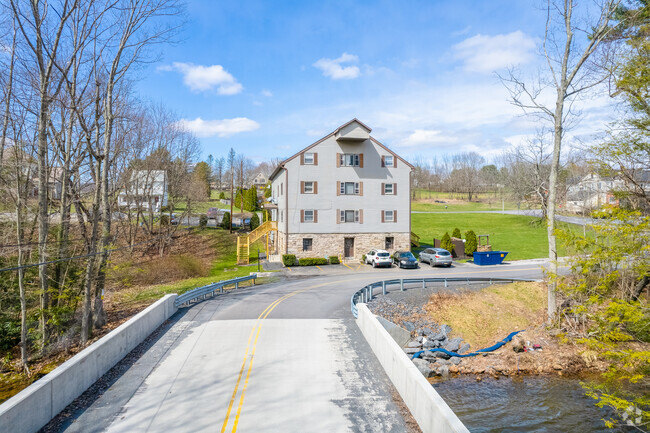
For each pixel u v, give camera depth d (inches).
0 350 730.2
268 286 1024.2
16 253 832.3
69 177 775.7
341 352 500.1
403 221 1541.6
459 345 716.7
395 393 386.3
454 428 245.0
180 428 321.1
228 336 563.8
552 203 776.9
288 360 472.7
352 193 1503.4
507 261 1469.0
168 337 561.0
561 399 543.5
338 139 1473.9
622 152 532.7
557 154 771.4
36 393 308.7
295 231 1467.8
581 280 583.5
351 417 339.6
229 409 353.7
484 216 2647.6
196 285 1087.0
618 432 465.4
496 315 832.9
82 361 385.7
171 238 1750.7
